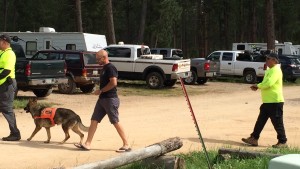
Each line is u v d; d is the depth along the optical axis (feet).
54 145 29.81
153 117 43.83
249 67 90.58
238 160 23.76
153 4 179.83
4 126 37.06
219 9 205.67
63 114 29.60
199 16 163.22
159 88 72.59
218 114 46.73
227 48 208.95
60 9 180.75
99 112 28.40
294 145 31.53
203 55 154.71
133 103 55.47
